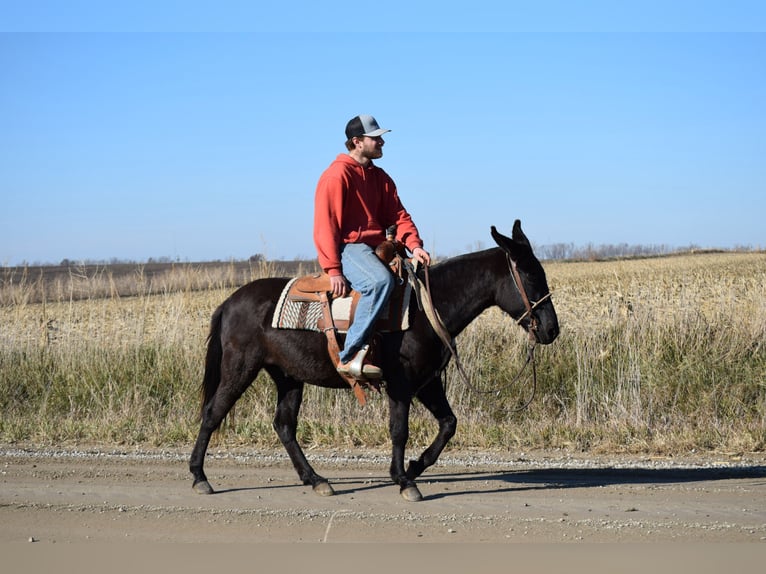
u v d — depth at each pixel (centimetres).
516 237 669
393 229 663
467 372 1042
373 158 669
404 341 642
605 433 900
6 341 1302
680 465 783
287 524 571
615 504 620
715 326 1134
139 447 898
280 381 715
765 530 541
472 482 716
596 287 2367
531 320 664
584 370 1034
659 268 3597
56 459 826
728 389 1001
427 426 926
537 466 786
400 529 555
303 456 699
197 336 1252
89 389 1080
